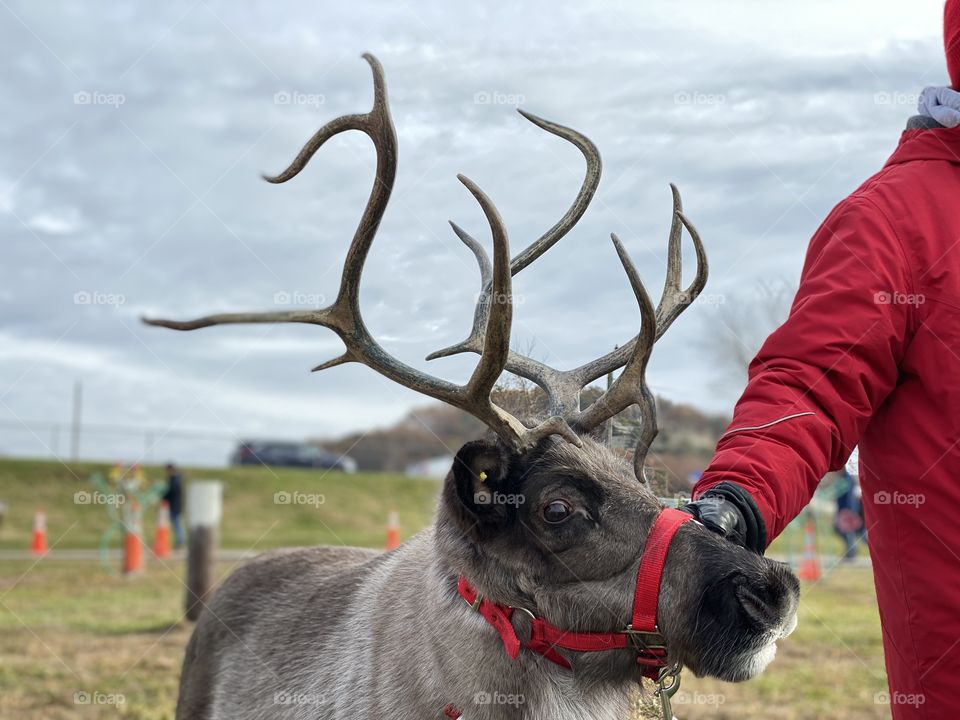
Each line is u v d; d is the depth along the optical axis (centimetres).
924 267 238
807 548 1305
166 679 689
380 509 2600
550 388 308
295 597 391
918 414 239
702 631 263
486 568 288
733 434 242
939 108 249
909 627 241
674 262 311
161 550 1714
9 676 696
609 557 277
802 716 603
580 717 290
